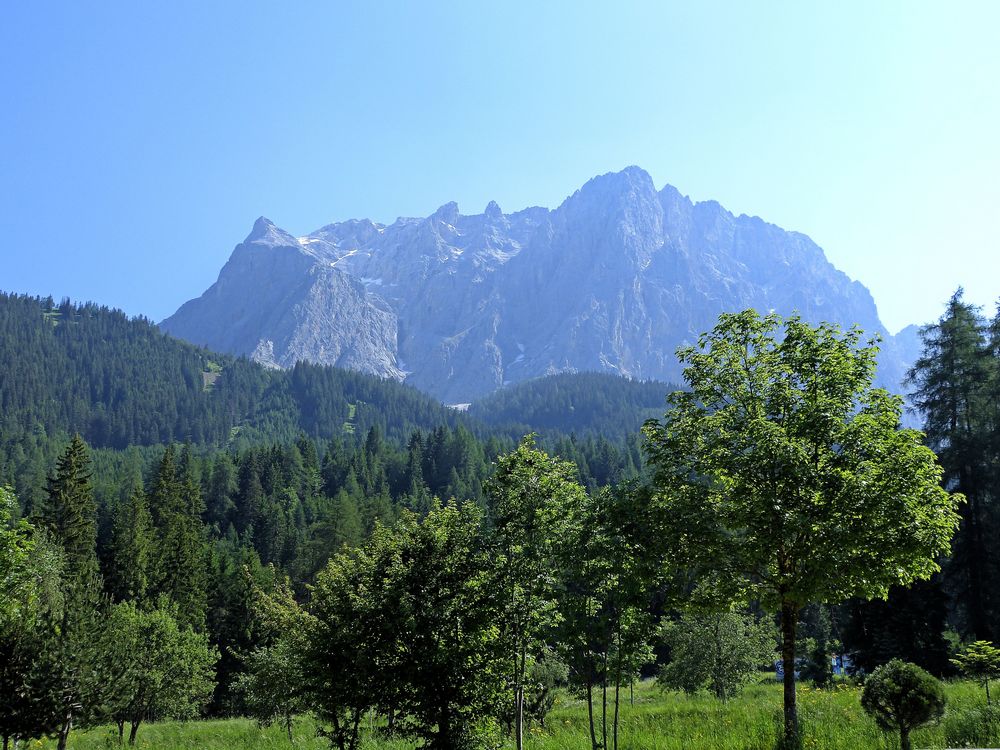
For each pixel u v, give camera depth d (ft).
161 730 120.26
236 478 367.45
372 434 467.93
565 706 103.91
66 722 61.21
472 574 52.65
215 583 225.97
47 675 59.16
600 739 62.95
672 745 57.31
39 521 186.09
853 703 70.44
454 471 369.30
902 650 104.06
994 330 117.19
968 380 114.32
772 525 46.96
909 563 46.55
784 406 50.70
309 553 242.78
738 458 48.70
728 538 49.57
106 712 65.77
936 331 122.01
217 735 107.04
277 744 89.56
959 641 119.85
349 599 54.60
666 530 49.88
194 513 265.95
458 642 51.24
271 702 93.86
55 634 62.03
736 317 54.34
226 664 194.39
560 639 50.75
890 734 51.19
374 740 70.33
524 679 53.26
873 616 107.96
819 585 46.03
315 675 55.11
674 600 51.55
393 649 51.55
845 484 45.68
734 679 106.22
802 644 127.75
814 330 52.85
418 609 51.26
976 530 109.91
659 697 121.08
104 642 66.49
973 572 109.29
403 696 51.72
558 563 51.44
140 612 114.21
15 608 57.77
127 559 206.69
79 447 197.88
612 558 50.03
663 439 54.13
